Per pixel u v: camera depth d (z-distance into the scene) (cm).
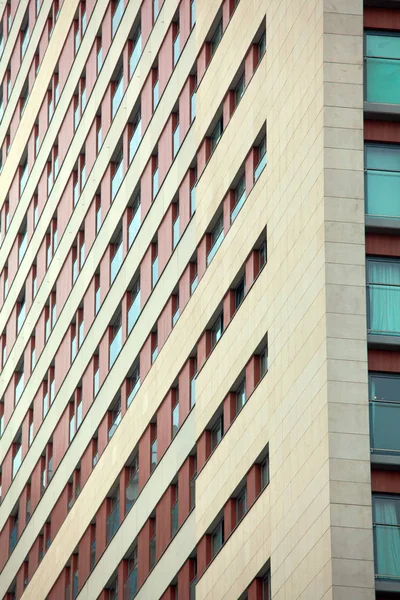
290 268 6956
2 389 12281
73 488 10181
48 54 11569
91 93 10431
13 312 12088
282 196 7144
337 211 6675
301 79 7069
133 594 8906
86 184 10406
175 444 8400
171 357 8562
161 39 9181
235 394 7612
